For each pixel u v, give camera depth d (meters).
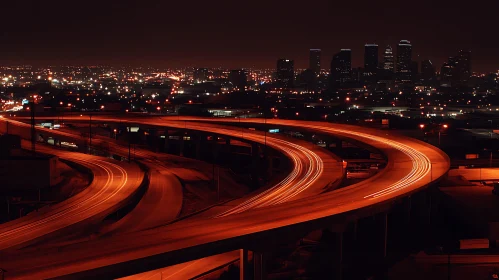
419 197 103.75
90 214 93.12
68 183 130.25
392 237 96.50
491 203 102.06
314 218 70.81
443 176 105.12
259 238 63.47
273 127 197.75
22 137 191.62
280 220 69.75
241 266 64.06
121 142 192.62
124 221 93.38
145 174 135.25
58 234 83.56
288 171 117.75
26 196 118.62
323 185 102.81
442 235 97.12
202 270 68.19
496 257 83.44
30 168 123.62
